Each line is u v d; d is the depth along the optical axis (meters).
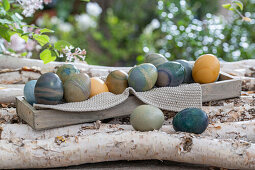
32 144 0.85
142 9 2.40
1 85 1.14
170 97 0.99
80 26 2.16
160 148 0.85
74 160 0.86
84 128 0.93
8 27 1.10
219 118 1.02
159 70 1.01
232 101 1.06
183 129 0.89
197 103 1.00
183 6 1.60
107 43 2.23
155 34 1.90
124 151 0.86
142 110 0.89
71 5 2.16
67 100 0.95
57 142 0.85
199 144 0.85
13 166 0.85
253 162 0.84
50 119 0.92
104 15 2.42
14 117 1.01
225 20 1.70
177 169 0.88
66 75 0.98
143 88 0.98
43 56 1.00
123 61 2.25
